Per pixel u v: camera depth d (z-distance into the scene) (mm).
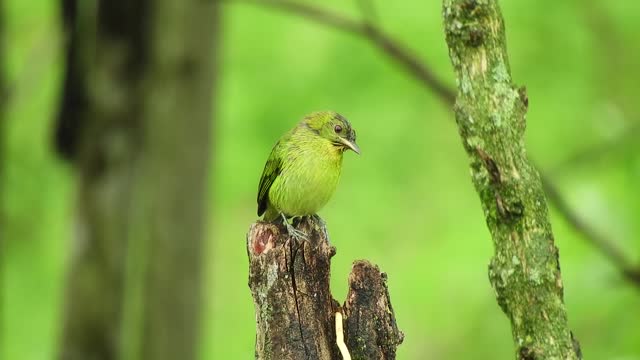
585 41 16125
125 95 12555
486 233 16078
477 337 15656
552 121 16250
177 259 12984
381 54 15039
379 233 17094
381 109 16594
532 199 4676
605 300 12797
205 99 12891
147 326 13102
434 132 16938
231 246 18797
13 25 18219
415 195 17188
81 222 12797
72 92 12594
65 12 12398
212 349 18719
